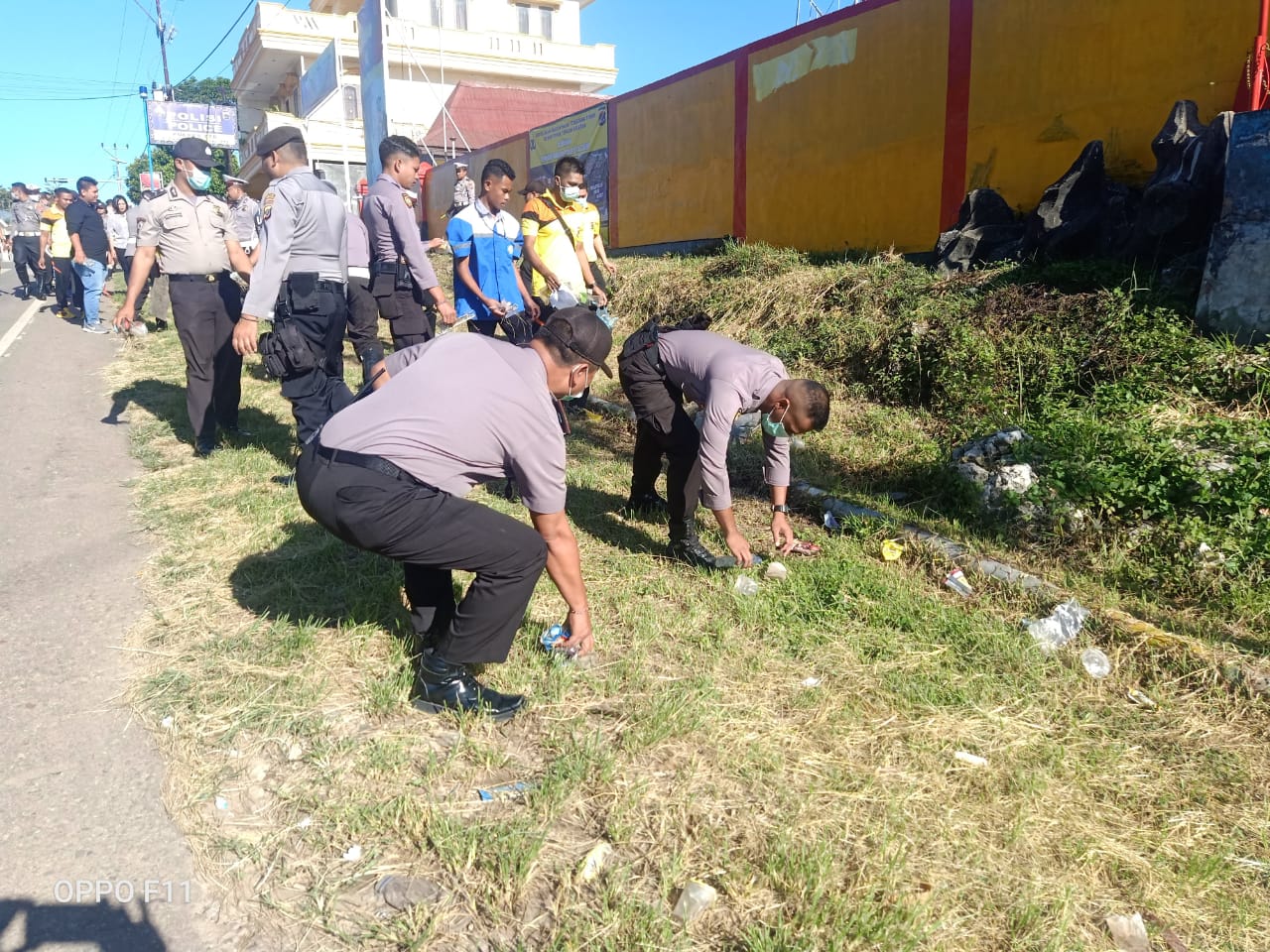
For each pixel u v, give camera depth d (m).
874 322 6.80
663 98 12.42
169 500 4.86
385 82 17.09
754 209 10.88
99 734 2.77
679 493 3.99
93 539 4.35
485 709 2.83
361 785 2.51
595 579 3.89
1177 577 3.68
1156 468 4.11
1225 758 2.71
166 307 11.27
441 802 2.44
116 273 20.59
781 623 3.49
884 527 4.34
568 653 3.14
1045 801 2.51
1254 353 4.90
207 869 2.22
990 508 4.40
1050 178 7.42
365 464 2.52
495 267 5.93
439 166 21.50
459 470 2.59
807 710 2.92
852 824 2.38
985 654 3.28
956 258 7.24
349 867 2.22
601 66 35.91
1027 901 2.12
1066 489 4.19
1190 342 5.13
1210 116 6.30
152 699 2.94
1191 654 3.15
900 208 8.85
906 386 6.28
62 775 2.56
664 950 1.96
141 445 6.03
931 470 4.87
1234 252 5.04
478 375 2.57
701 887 2.11
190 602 3.63
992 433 4.92
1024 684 3.09
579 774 2.52
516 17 35.94
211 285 5.52
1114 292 5.59
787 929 1.99
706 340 3.85
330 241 4.80
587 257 6.82
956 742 2.75
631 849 2.29
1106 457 4.33
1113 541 3.93
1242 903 2.16
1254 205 4.93
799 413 3.52
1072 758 2.70
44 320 13.06
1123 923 2.08
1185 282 5.52
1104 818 2.46
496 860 2.20
